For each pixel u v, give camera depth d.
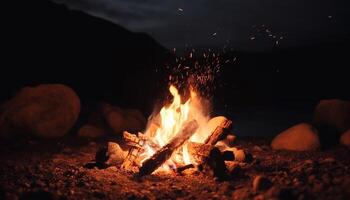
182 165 2.03
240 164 2.05
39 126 2.96
